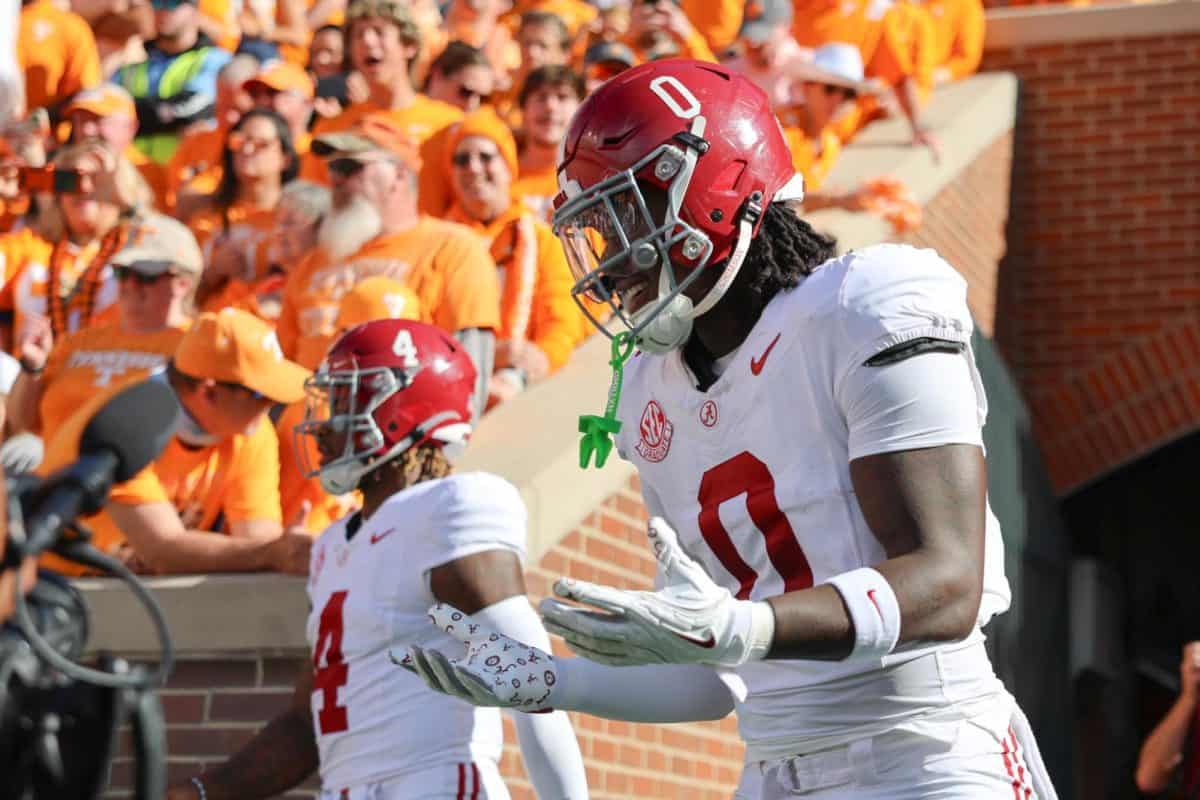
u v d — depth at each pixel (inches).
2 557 88.3
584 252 121.3
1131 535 494.3
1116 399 448.5
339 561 177.0
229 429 239.0
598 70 368.8
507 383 276.2
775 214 119.6
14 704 87.3
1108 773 455.5
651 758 253.9
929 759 117.5
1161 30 456.8
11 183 304.2
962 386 111.0
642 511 259.3
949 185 397.7
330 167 274.8
